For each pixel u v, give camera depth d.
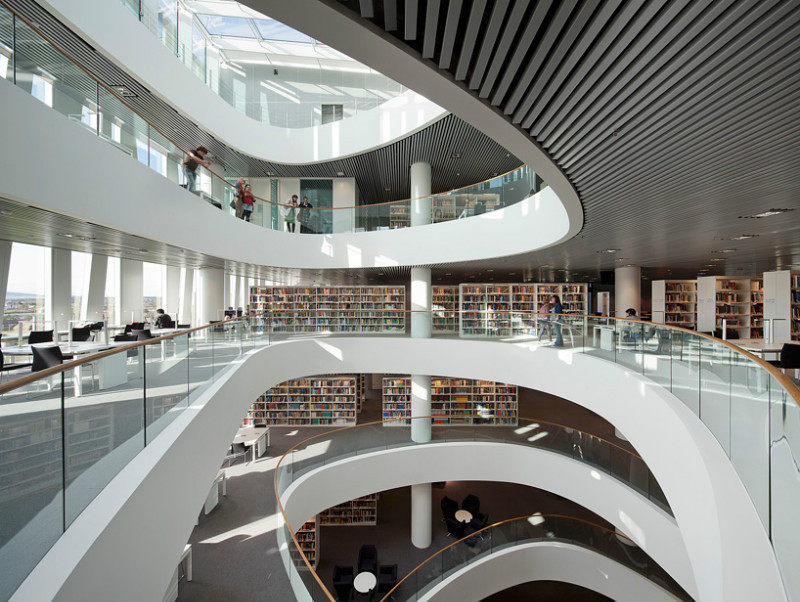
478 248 8.68
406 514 12.19
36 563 1.90
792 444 2.09
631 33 1.99
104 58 6.46
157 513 2.91
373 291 11.41
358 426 9.97
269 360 8.34
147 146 5.15
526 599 10.85
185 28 9.04
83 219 4.02
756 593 2.29
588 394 7.05
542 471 9.52
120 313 9.70
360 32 1.97
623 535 9.12
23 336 7.01
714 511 3.20
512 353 9.20
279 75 12.41
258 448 10.35
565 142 3.28
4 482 1.79
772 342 7.07
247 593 5.57
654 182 4.04
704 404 3.97
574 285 11.18
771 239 6.71
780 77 2.21
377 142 9.75
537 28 1.99
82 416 2.38
